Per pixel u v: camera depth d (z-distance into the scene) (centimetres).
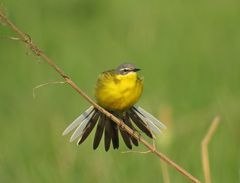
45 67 1816
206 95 1681
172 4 2188
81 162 1349
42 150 1418
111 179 1298
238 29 2078
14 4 2016
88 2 2270
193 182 949
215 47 1958
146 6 2180
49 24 2150
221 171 1327
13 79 1791
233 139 1441
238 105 1548
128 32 2000
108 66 1864
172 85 1727
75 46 2002
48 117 1585
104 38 2038
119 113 1155
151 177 1302
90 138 1412
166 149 1327
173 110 1588
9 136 1499
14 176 1319
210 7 2198
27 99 1689
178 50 1920
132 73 1137
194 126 1486
